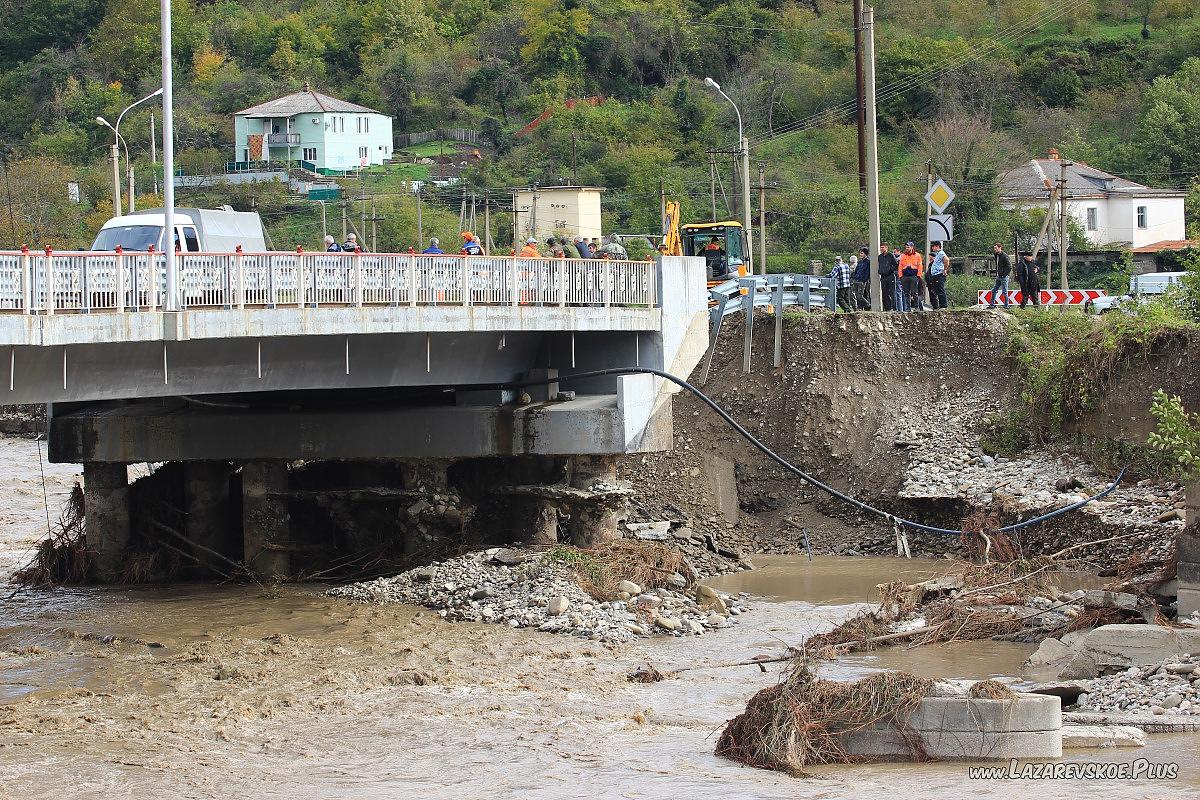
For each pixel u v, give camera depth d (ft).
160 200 331.77
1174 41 406.82
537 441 120.47
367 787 62.69
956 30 448.65
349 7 495.41
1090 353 131.03
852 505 135.95
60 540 127.85
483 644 93.50
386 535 125.18
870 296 158.20
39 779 64.08
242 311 90.89
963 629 92.79
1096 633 79.36
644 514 134.41
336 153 395.75
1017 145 361.51
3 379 84.74
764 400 145.79
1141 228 300.81
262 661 88.79
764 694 66.95
